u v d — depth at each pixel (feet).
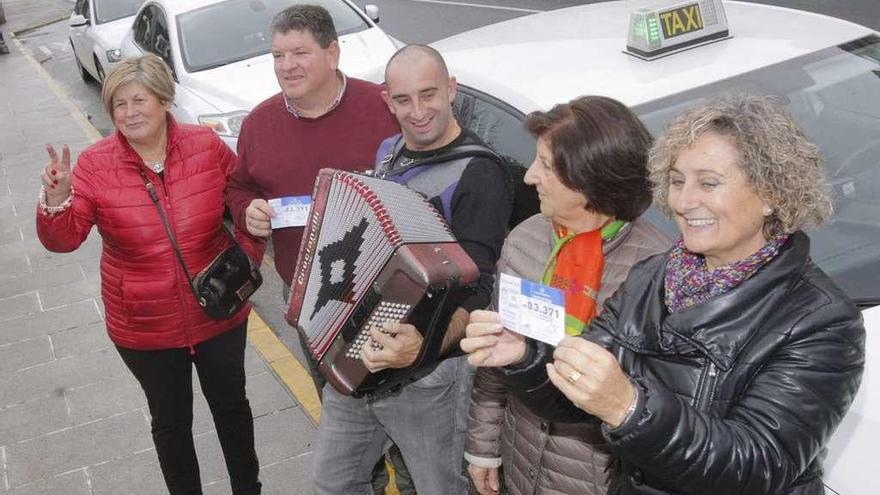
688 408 5.29
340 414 9.16
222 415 11.21
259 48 22.65
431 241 7.42
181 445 11.01
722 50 11.36
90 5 36.29
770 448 5.23
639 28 11.33
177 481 11.12
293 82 10.03
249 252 10.88
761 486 5.21
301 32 9.83
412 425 8.75
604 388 5.12
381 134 10.43
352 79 10.66
